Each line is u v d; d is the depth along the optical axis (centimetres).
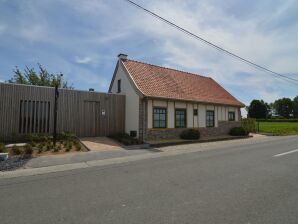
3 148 999
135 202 454
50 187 565
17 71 2645
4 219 383
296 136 2220
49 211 414
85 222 369
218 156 1005
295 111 10312
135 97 1602
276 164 817
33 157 948
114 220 375
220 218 380
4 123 1234
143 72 1839
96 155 1030
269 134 2388
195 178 630
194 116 1864
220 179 618
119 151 1145
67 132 1382
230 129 2192
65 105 1434
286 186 555
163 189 536
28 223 368
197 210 413
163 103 1655
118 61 1878
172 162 876
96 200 468
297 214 397
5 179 648
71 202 459
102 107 1595
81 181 617
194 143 1562
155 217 385
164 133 1641
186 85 2011
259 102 7656
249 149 1234
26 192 528
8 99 1251
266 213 400
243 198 473
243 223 363
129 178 642
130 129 1638
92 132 1537
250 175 659
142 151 1166
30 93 1320
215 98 2084
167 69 2114
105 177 658
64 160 916
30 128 1309
